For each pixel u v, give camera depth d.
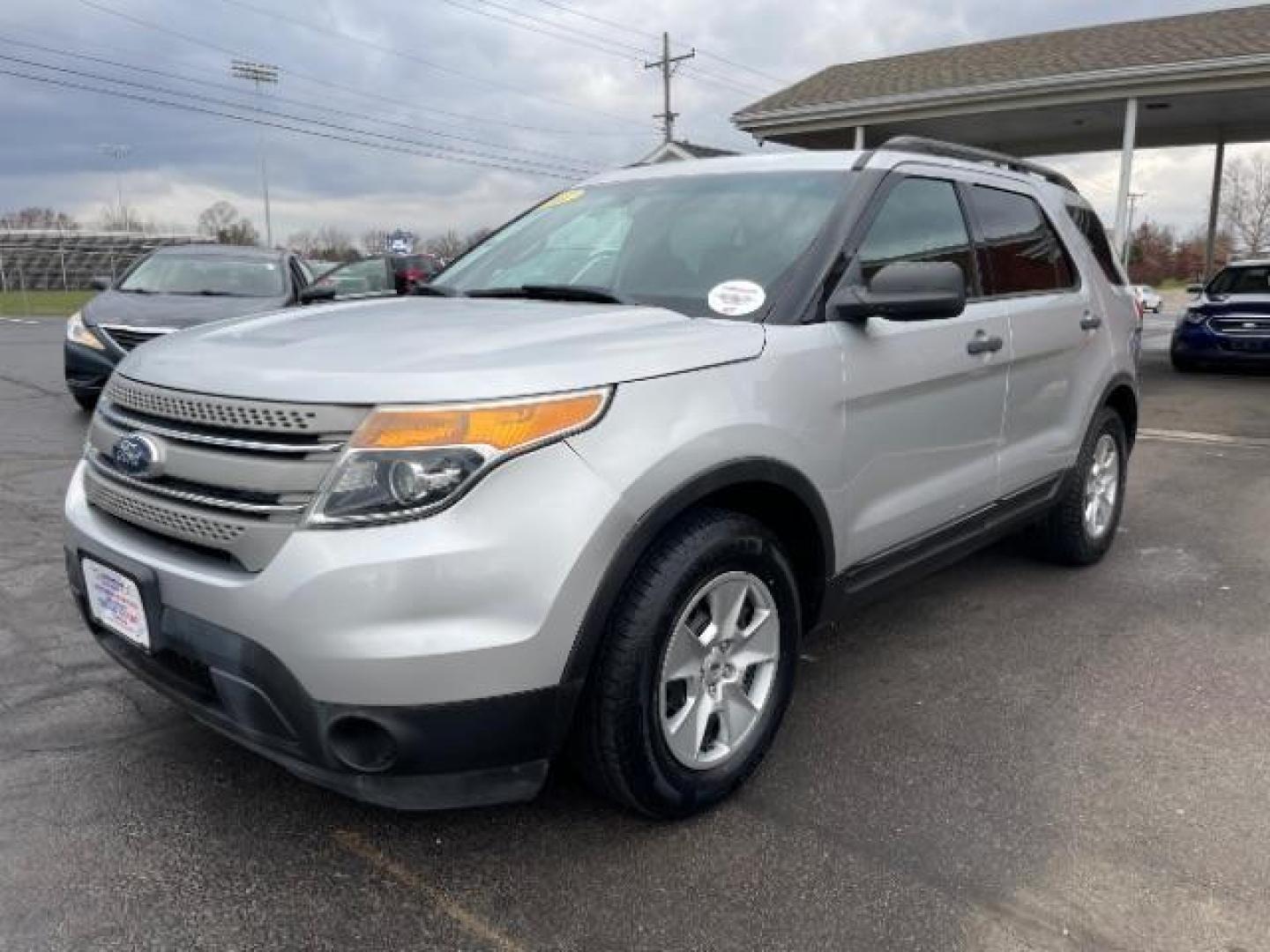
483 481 2.28
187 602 2.42
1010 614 4.49
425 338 2.66
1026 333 4.16
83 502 2.92
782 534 3.14
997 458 4.11
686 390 2.63
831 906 2.47
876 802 2.93
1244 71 12.66
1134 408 5.37
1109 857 2.67
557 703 2.40
